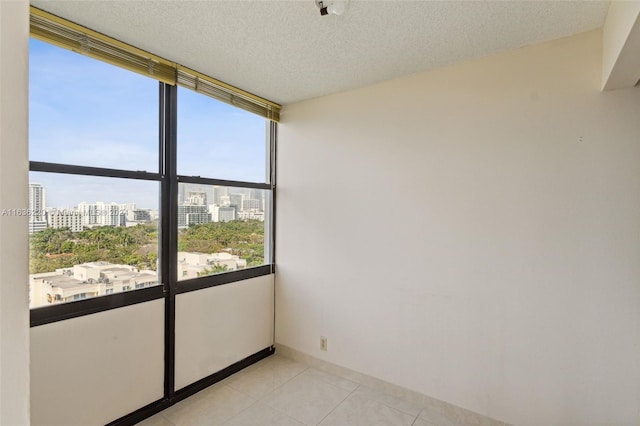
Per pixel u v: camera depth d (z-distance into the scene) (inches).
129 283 82.4
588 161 71.9
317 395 96.0
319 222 113.1
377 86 101.2
